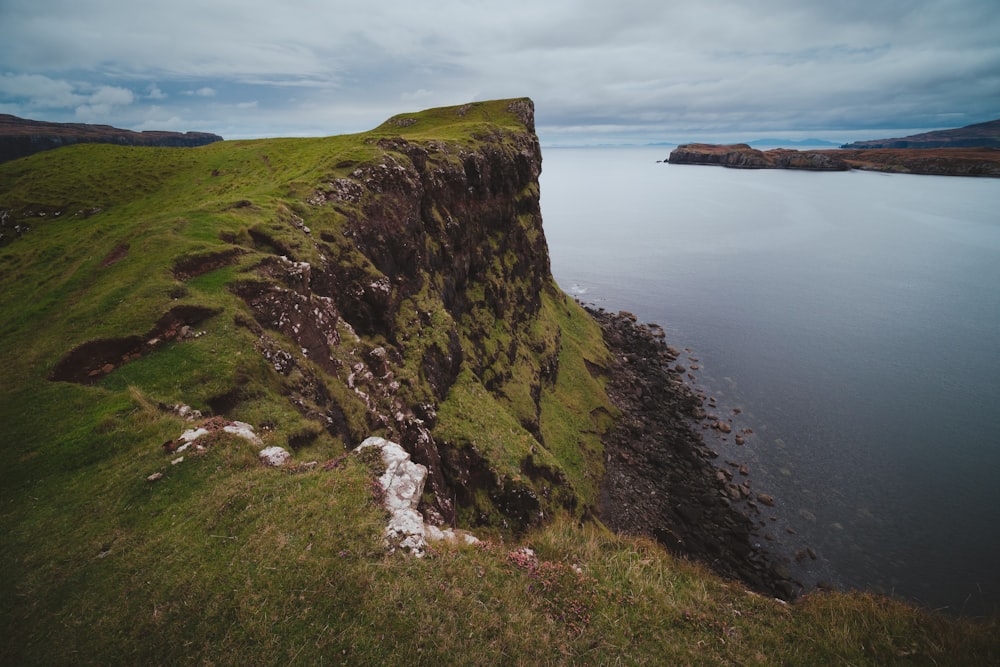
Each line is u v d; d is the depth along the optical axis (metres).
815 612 15.58
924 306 123.38
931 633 14.10
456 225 67.81
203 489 16.53
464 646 12.00
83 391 22.28
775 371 89.44
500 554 15.91
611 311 126.38
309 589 12.65
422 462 36.00
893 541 49.28
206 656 11.10
